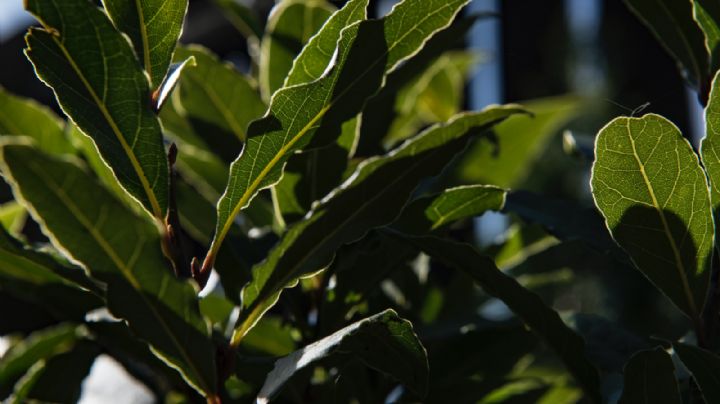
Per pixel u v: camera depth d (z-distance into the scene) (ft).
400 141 2.70
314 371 2.50
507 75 5.07
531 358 2.89
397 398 2.59
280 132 2.23
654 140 2.18
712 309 2.29
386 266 2.49
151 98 2.22
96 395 2.69
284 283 2.28
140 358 2.47
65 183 2.10
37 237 4.72
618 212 2.22
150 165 2.22
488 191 2.39
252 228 2.72
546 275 3.01
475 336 2.64
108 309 2.17
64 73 2.16
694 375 2.19
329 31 2.22
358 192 2.30
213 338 2.30
